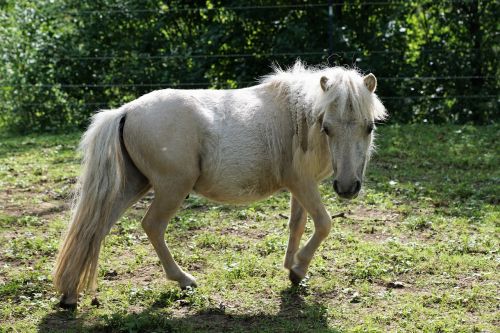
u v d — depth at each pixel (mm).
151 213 6598
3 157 13188
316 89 6422
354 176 6062
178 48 16891
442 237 8438
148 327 6012
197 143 6500
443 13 15922
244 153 6578
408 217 9219
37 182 11367
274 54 16094
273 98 6797
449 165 12305
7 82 16203
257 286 6922
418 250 7867
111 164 6387
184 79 16594
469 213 9391
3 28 16484
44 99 16266
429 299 6531
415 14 16297
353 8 16625
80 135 15383
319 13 16469
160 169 6438
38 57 16312
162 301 6590
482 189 10562
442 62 15891
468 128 14969
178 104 6520
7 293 6773
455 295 6609
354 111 6035
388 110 16219
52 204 10203
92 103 16641
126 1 16781
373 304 6477
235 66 17078
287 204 9930
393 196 10281
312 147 6484
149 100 6566
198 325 6039
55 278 6395
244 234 8680
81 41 16641
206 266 7559
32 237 8531
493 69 15906
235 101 6746
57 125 16297
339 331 5875
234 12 16688
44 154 13477
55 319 6230
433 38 16250
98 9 16750
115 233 8672
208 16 17250
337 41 16031
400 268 7324
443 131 14844
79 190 6602
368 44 16219
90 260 6355
